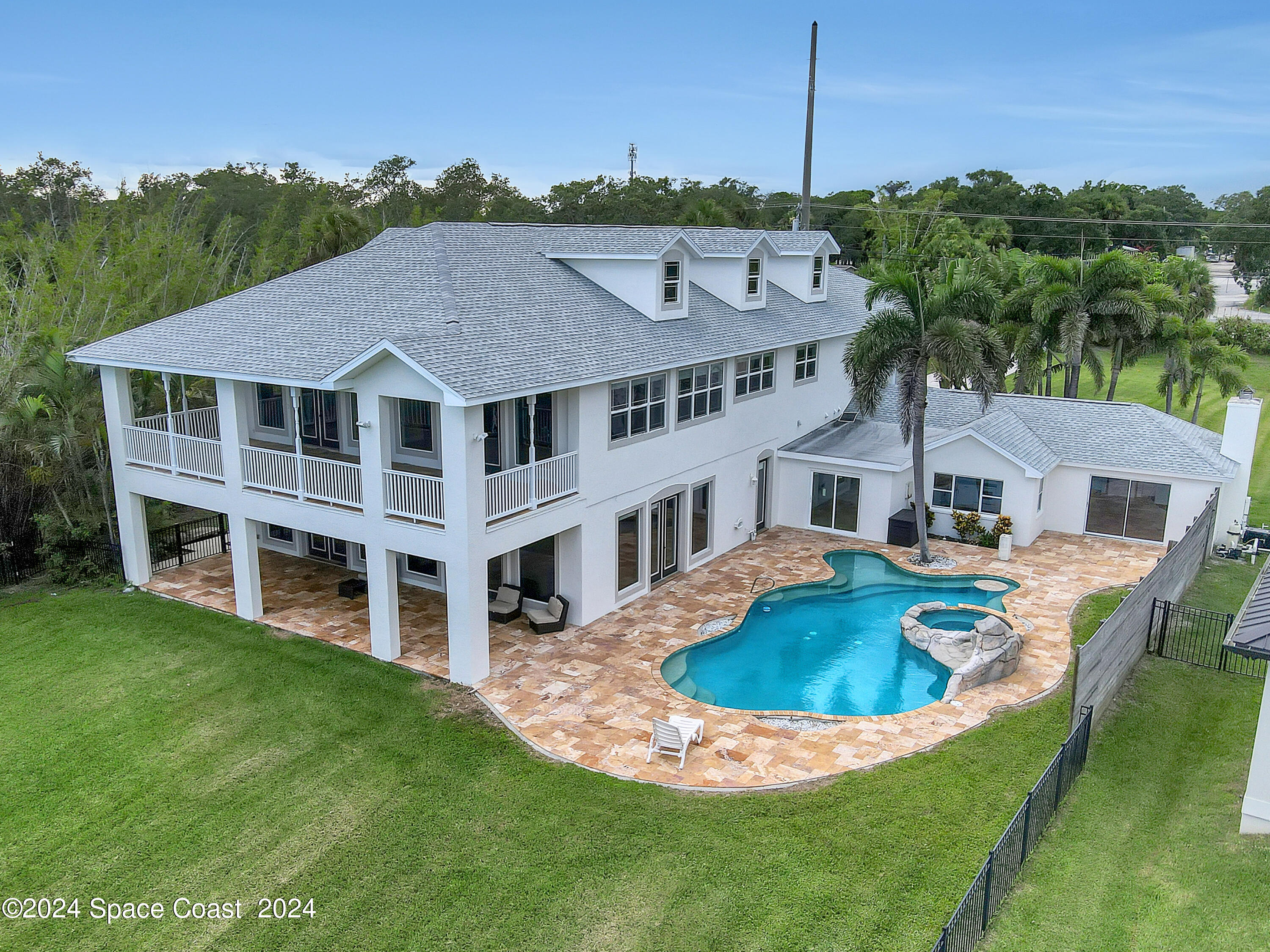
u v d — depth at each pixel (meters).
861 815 14.29
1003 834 13.57
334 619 21.83
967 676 18.77
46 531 24.08
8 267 39.97
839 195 114.62
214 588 23.92
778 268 33.50
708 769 15.61
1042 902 12.30
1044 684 19.00
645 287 24.61
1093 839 13.82
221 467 21.70
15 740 16.56
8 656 19.97
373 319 20.91
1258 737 13.29
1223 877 12.61
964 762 15.84
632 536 23.41
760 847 13.53
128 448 23.41
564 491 20.36
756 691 19.03
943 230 87.94
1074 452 29.23
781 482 30.31
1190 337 45.78
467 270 23.84
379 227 65.31
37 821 14.26
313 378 18.48
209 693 18.23
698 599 23.69
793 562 26.75
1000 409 31.30
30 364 26.53
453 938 11.81
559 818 14.25
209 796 14.86
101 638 20.88
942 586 25.33
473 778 15.34
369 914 12.26
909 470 29.38
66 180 65.31
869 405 26.97
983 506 28.81
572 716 17.36
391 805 14.61
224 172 80.12
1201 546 26.14
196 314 24.06
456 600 18.11
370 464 18.77
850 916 12.08
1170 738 17.02
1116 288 38.66
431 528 18.23
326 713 17.44
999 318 39.16
